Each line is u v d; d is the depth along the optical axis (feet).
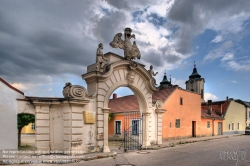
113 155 38.83
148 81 49.65
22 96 35.78
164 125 67.51
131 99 87.30
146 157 38.06
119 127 80.02
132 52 46.73
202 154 41.78
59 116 38.29
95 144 39.96
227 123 108.17
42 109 37.01
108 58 43.29
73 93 37.04
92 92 41.42
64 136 37.32
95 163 32.60
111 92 42.88
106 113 41.50
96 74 39.70
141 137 51.55
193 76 160.15
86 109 39.01
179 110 75.05
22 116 55.47
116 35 45.16
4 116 33.68
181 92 77.20
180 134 74.28
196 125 83.66
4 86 34.22
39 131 36.42
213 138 78.59
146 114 50.24
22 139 84.74
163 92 76.18
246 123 127.03
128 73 45.93
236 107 118.83
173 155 40.37
